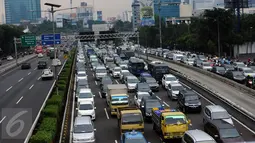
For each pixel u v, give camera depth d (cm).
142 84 4494
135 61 6875
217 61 8031
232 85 5119
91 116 3406
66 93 4841
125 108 3042
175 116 2706
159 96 4700
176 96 4344
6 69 9300
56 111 3212
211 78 5953
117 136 2895
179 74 6400
